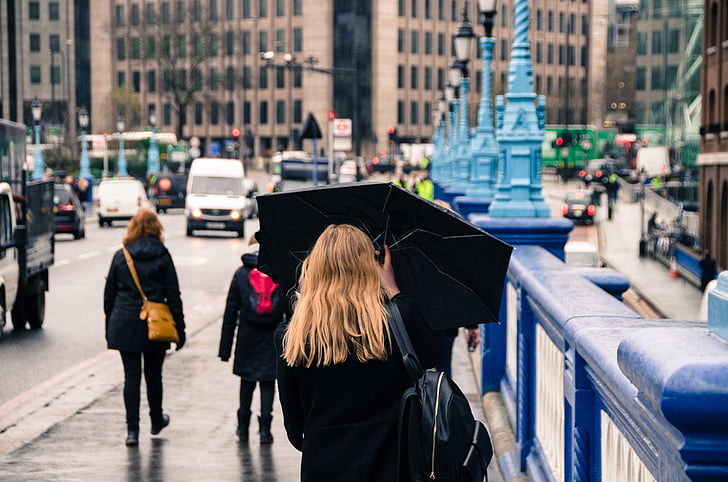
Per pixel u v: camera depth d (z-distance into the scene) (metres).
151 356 9.09
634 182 83.25
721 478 2.20
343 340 3.48
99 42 147.12
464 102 30.23
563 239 9.52
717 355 2.17
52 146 88.38
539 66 116.88
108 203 49.38
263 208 4.25
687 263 35.03
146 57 122.88
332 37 140.00
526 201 9.78
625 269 37.09
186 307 20.45
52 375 13.04
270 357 8.95
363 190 4.05
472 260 4.16
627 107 110.12
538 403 6.52
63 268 28.73
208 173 42.94
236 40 144.00
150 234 8.79
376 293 3.56
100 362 13.95
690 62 41.75
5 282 15.08
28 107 141.50
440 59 150.38
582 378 4.32
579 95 113.62
